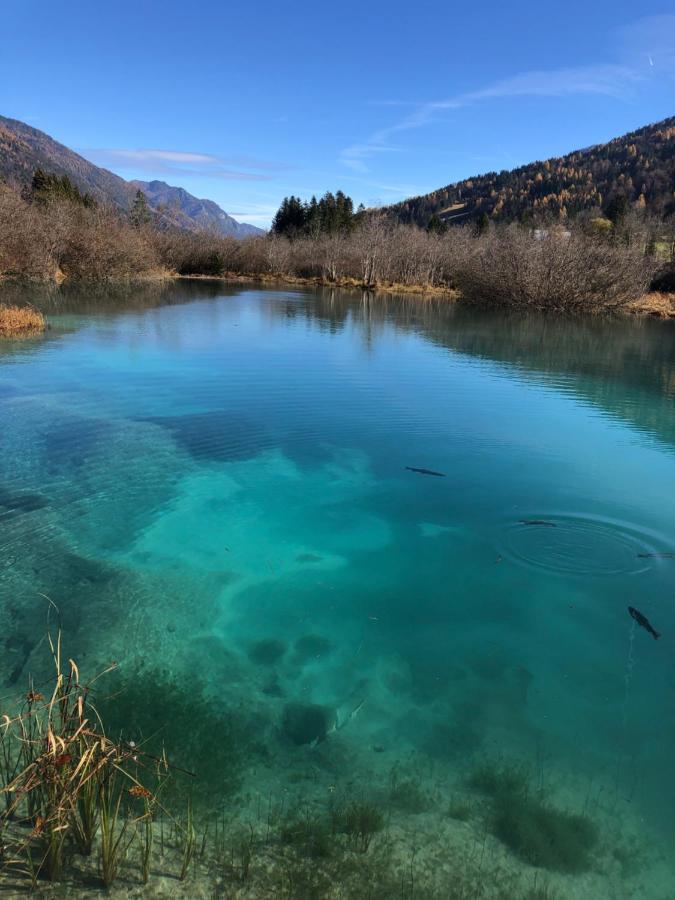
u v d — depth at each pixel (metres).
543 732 3.95
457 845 2.95
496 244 39.78
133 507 7.21
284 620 5.19
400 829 3.04
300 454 9.31
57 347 16.78
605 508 7.59
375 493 7.96
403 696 4.27
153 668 4.43
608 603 5.56
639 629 5.17
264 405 11.98
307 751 3.65
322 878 2.69
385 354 18.27
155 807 3.07
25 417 10.34
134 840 2.83
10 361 14.67
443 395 13.24
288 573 5.98
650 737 3.92
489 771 3.55
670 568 6.20
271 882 2.65
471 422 11.23
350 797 3.27
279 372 15.02
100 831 2.82
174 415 10.99
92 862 2.65
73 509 7.06
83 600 5.29
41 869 2.58
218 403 11.96
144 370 14.51
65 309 25.16
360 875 2.72
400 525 7.08
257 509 7.38
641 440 10.33
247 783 3.34
